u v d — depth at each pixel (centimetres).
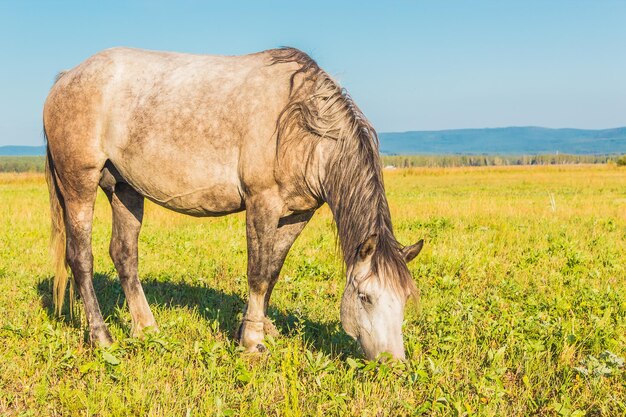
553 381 410
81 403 363
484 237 1076
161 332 478
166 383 395
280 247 488
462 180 4538
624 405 362
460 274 766
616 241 1052
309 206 463
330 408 361
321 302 623
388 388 380
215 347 429
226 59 480
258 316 466
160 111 466
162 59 494
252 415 348
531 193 2683
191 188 470
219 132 450
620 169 6450
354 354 453
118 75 488
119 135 483
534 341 467
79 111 489
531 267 807
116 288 677
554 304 584
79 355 448
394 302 378
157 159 470
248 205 453
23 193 2369
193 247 949
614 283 723
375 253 384
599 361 429
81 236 500
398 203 1927
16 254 864
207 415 343
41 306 580
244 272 774
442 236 1087
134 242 521
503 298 636
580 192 2734
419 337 495
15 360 428
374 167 421
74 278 505
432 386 390
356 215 410
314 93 436
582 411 351
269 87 444
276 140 436
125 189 525
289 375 391
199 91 461
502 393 372
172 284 702
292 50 466
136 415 356
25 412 356
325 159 433
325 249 937
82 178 498
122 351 441
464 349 468
